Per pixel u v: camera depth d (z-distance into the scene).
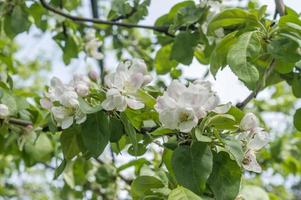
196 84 0.96
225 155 0.94
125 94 0.96
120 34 1.96
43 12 1.57
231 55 1.04
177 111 0.93
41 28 1.66
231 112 0.97
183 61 1.34
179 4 1.40
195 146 0.93
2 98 1.26
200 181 0.92
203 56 1.50
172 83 0.94
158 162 1.35
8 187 2.68
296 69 1.21
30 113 1.32
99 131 0.96
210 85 0.97
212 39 1.33
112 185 1.65
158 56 1.56
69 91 0.96
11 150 1.48
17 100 1.30
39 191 2.82
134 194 1.02
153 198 0.99
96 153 0.96
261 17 1.13
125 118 0.97
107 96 0.95
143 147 1.05
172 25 1.34
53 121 1.00
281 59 1.06
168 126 0.93
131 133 0.97
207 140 0.92
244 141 0.96
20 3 1.52
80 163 1.66
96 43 1.74
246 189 1.30
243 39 1.05
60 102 0.96
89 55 1.73
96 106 0.96
